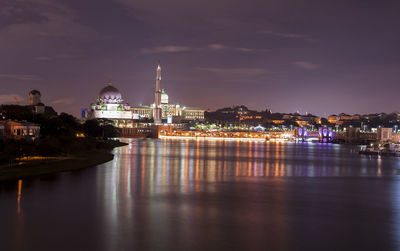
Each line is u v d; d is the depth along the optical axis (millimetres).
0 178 121250
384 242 69312
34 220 78000
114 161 194250
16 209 85750
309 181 139125
